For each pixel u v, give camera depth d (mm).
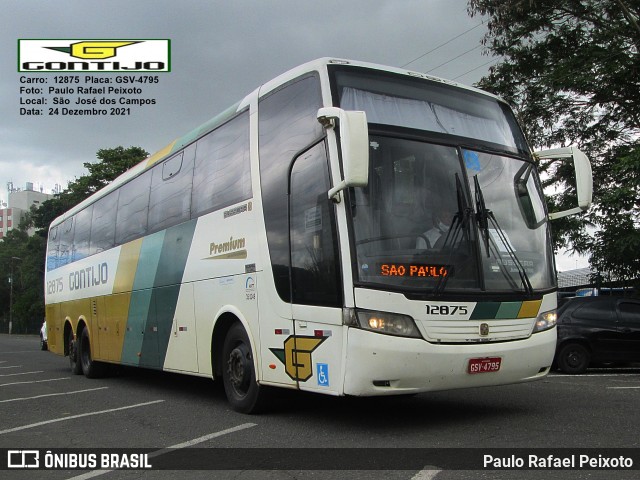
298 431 6078
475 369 5605
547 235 6676
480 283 5797
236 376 7207
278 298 6281
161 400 8930
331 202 5652
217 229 7625
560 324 11836
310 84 6219
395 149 5902
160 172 9719
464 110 6695
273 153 6676
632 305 11789
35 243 66875
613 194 13945
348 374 5340
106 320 11648
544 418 6457
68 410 8344
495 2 15617
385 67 6445
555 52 16453
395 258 5520
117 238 11344
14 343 39094
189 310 8242
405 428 6055
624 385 9336
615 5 15266
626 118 16344
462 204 6004
